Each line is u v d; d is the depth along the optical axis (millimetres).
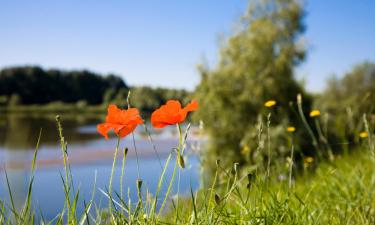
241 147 13250
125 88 114312
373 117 4164
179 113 1685
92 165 17625
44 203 8352
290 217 2230
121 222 1749
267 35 18266
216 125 16250
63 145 1674
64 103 106562
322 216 2576
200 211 1890
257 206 2277
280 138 8336
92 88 110375
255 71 17297
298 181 3844
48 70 108000
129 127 1710
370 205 2740
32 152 23531
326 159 4676
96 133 40875
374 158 3086
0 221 1695
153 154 22688
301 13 19875
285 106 16328
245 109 16312
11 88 101500
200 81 17688
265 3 19562
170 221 1971
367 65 27125
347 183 3299
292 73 17906
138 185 1715
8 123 54844
